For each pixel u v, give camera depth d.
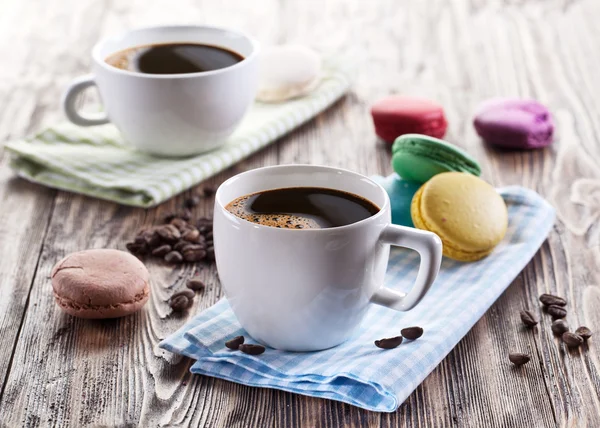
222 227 0.58
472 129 0.83
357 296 0.58
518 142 0.80
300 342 0.59
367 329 0.61
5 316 0.63
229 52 0.78
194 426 0.56
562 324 0.61
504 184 0.76
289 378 0.57
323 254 0.56
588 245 0.69
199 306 0.64
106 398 0.57
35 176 0.75
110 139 0.79
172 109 0.73
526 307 0.64
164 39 0.79
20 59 0.93
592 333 0.62
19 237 0.69
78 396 0.58
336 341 0.59
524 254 0.66
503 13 1.03
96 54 0.75
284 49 0.86
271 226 0.57
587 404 0.57
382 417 0.56
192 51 0.78
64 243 0.69
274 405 0.57
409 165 0.70
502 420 0.56
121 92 0.74
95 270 0.63
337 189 0.61
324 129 0.83
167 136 0.75
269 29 1.00
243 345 0.58
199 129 0.75
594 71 0.91
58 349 0.60
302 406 0.57
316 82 0.85
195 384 0.58
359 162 0.78
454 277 0.65
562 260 0.68
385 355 0.58
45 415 0.56
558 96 0.88
